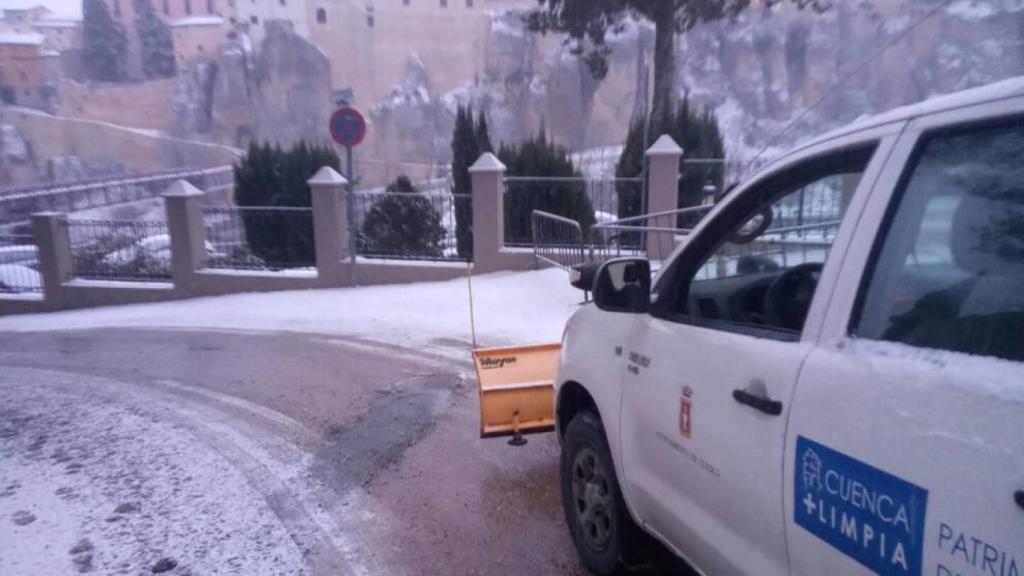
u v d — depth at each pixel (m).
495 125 56.75
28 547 4.02
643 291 2.96
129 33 70.44
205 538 4.09
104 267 14.07
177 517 4.35
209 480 4.88
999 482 1.48
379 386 6.93
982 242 1.75
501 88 61.38
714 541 2.45
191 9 70.38
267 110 64.75
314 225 12.55
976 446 1.54
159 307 12.74
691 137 13.73
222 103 65.00
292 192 15.21
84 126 64.12
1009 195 1.72
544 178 12.46
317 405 6.44
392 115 62.25
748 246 2.98
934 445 1.63
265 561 3.82
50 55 68.88
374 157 62.72
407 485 4.70
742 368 2.33
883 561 1.74
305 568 3.75
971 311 1.72
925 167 1.92
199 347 9.06
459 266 12.16
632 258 3.05
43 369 8.30
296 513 4.36
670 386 2.72
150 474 5.02
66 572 3.75
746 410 2.27
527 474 4.80
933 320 1.79
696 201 12.62
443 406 6.27
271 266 13.47
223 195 38.84
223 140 65.38
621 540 3.27
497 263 12.03
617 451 3.16
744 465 2.26
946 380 1.66
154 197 35.78
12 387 7.50
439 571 3.67
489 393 4.55
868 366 1.86
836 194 2.34
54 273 13.83
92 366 8.32
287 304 11.59
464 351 8.13
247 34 66.12
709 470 2.46
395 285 12.32
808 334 2.12
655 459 2.84
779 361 2.16
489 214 11.91
